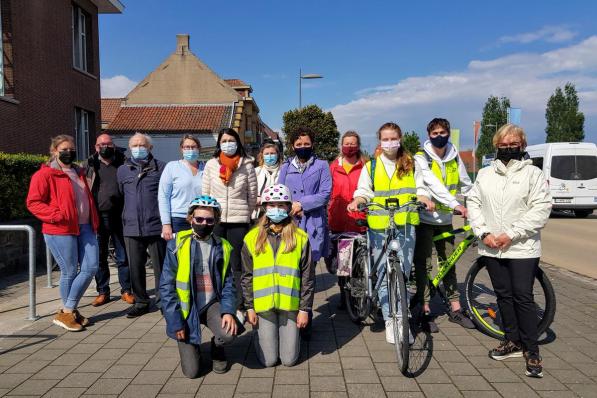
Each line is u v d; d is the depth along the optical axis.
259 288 3.98
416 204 4.37
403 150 4.84
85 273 5.07
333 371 3.92
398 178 4.77
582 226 15.29
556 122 67.00
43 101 13.30
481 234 4.03
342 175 5.73
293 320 4.05
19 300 6.21
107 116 39.81
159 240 5.57
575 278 7.50
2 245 7.78
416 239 5.01
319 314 5.60
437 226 5.02
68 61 14.66
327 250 5.12
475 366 4.00
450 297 5.22
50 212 4.82
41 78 13.20
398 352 4.00
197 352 3.85
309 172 5.03
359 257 5.06
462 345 4.49
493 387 3.61
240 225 5.39
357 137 5.74
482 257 4.39
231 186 5.31
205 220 3.86
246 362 4.15
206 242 3.97
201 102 33.31
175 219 5.43
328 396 3.48
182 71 33.53
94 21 16.45
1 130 11.53
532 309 3.83
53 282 7.39
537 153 19.08
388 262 4.34
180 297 3.78
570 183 17.70
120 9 16.97
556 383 3.66
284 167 5.21
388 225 4.66
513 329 4.11
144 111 31.84
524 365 4.01
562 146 18.02
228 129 5.33
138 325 5.15
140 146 5.48
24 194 8.80
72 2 15.09
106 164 6.10
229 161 5.27
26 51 12.54
